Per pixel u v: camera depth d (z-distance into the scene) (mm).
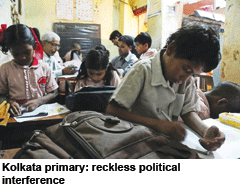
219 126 1172
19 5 3875
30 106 1403
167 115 1006
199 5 4145
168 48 870
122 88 936
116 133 684
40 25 5258
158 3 3426
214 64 778
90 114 801
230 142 920
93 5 5707
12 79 1512
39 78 1620
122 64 3438
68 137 713
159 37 3463
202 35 749
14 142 1290
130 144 653
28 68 1550
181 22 3506
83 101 1201
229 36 1885
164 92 972
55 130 774
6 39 1343
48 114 1313
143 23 6148
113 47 6109
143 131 712
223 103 1532
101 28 5902
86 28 5691
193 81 1100
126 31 6062
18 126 1187
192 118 1064
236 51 1833
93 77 1692
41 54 1991
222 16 4031
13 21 3012
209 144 803
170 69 889
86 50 5773
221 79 2010
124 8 5930
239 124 1126
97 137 660
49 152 676
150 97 971
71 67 2838
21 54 1396
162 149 674
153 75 954
